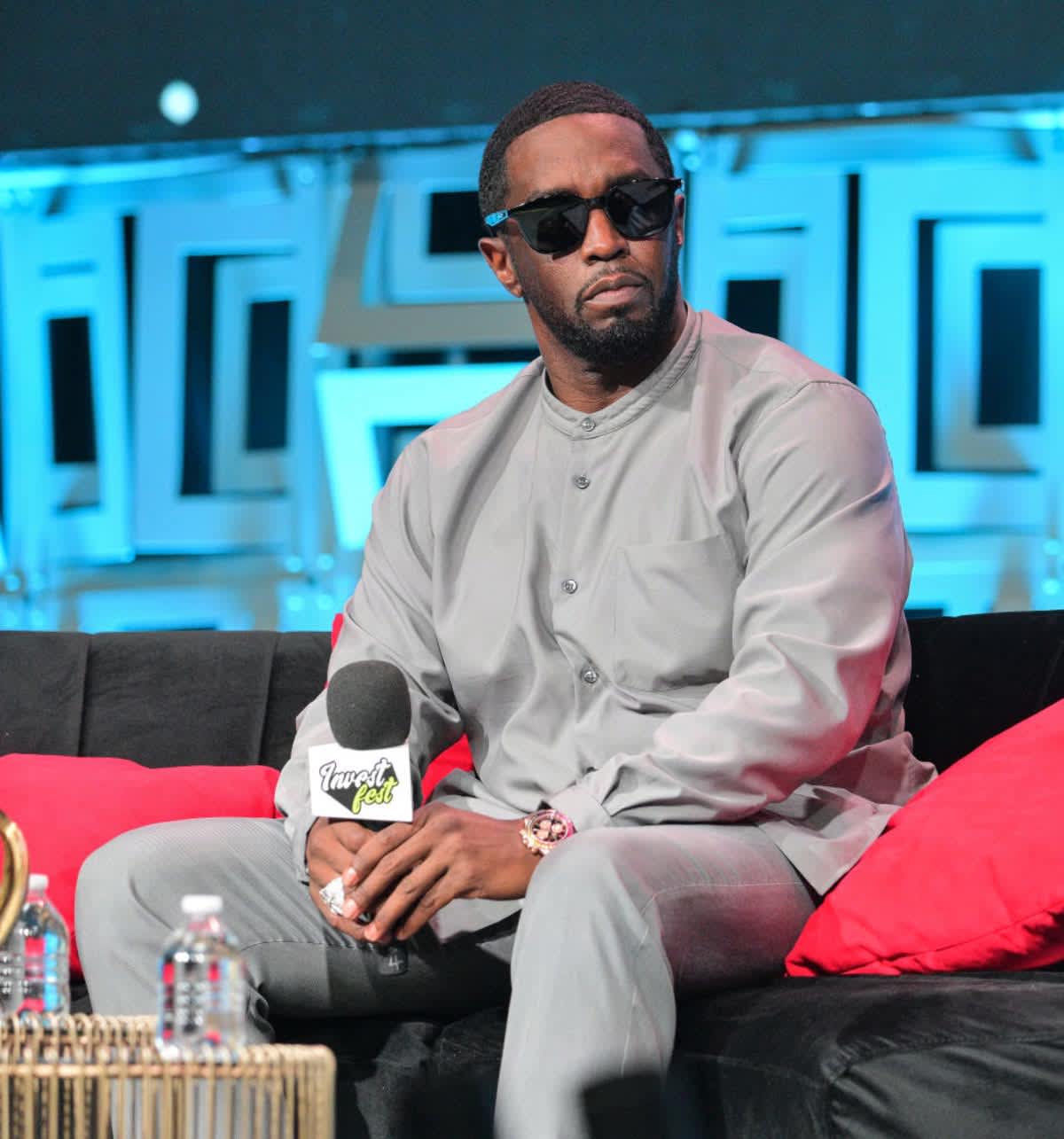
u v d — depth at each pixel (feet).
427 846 20.16
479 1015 21.94
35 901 18.20
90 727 31.35
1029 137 41.98
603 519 23.84
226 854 21.47
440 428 26.14
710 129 43.39
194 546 45.98
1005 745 22.11
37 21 46.73
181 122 46.24
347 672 20.08
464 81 44.80
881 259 42.45
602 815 20.72
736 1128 17.95
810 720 20.94
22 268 47.24
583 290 23.32
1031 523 41.57
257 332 45.91
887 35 42.55
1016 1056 16.52
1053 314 41.78
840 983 19.92
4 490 46.80
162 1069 14.16
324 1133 14.12
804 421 22.91
